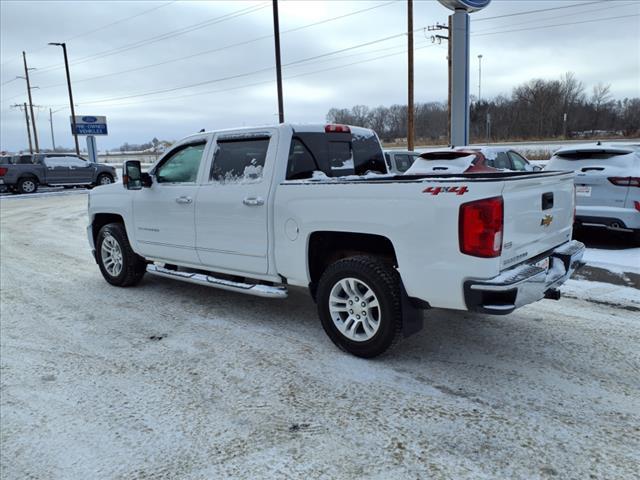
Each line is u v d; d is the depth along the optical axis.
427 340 4.40
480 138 70.38
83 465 2.75
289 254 4.37
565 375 3.66
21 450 2.91
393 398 3.38
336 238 4.22
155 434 3.03
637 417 3.07
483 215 3.24
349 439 2.91
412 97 22.03
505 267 3.43
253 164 4.69
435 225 3.43
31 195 22.72
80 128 33.62
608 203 7.57
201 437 2.98
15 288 6.58
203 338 4.59
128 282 6.38
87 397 3.52
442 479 2.53
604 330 4.52
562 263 4.04
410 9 21.58
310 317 5.13
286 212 4.31
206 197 5.01
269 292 4.57
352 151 5.30
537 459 2.67
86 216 15.12
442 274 3.44
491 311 3.29
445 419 3.10
